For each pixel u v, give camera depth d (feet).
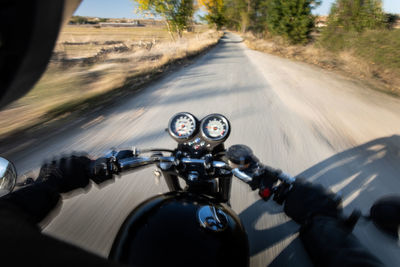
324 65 48.34
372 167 11.91
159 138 14.53
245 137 14.92
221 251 3.27
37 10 1.49
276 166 11.98
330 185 10.65
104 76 35.17
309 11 88.84
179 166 5.05
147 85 28.48
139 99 22.70
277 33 101.71
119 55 56.39
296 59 58.54
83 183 4.46
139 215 3.78
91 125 16.52
